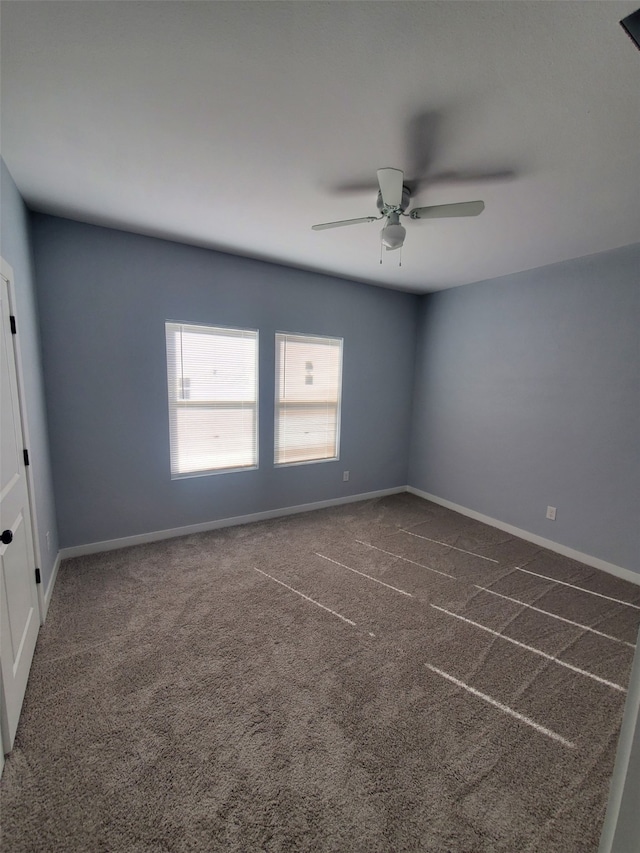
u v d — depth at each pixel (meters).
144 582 2.52
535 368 3.34
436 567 2.87
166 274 2.93
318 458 4.12
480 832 1.17
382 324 4.30
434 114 1.41
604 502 2.90
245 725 1.51
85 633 2.01
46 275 2.50
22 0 1.01
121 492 2.97
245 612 2.24
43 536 2.22
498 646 2.01
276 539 3.28
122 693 1.64
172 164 1.82
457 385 4.11
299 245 2.92
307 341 3.84
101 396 2.79
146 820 1.18
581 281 2.98
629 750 0.70
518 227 2.41
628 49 1.09
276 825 1.17
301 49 1.15
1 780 1.28
